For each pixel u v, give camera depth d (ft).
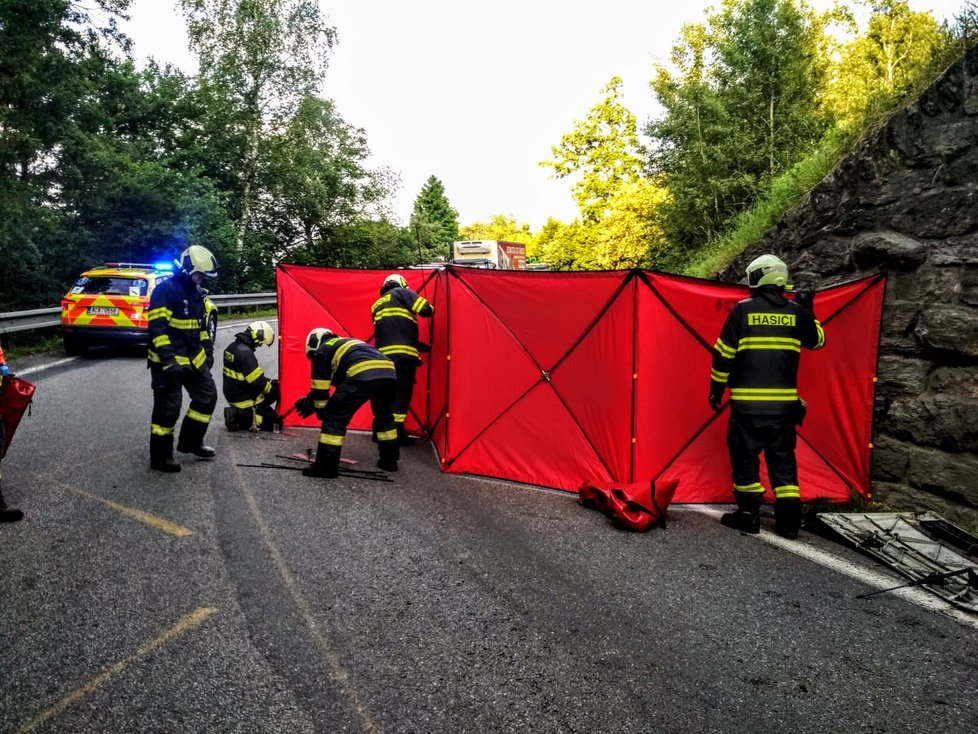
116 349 41.14
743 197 38.24
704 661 9.41
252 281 87.81
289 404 24.16
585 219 114.01
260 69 85.46
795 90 37.76
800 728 7.99
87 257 59.77
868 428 17.19
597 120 113.19
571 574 12.21
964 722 8.22
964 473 15.20
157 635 9.37
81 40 45.75
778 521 14.90
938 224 16.61
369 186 111.55
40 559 11.57
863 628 10.56
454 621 10.22
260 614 10.11
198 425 18.21
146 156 76.95
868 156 18.83
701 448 17.48
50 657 8.71
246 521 13.96
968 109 16.40
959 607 11.37
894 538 13.98
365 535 13.57
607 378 17.42
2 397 13.96
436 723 7.80
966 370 15.52
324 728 7.62
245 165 90.12
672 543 14.10
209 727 7.54
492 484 18.10
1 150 45.01
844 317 17.31
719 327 17.47
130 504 14.51
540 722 7.89
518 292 18.43
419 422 24.06
